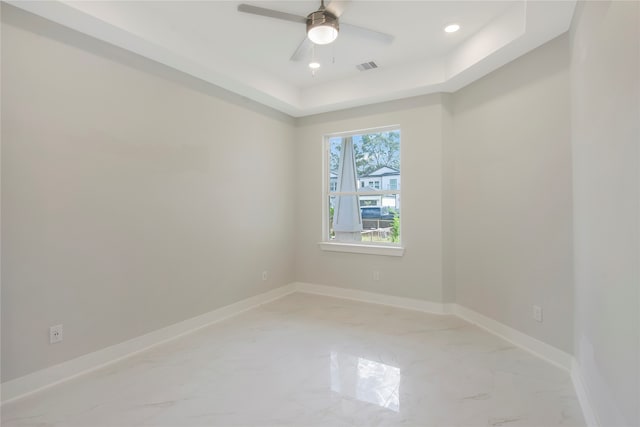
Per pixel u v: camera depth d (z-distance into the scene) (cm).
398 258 390
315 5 245
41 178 214
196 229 322
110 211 252
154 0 237
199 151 325
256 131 397
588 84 183
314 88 413
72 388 214
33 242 211
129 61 264
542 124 257
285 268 449
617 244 141
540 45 258
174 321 301
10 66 201
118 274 258
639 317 119
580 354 209
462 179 349
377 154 419
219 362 252
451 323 334
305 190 461
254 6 236
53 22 219
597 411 167
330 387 216
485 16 262
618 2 139
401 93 364
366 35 252
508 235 292
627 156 130
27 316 208
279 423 181
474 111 331
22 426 178
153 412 190
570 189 235
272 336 302
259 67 357
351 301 414
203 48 293
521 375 230
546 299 254
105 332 249
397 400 201
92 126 241
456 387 215
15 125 203
